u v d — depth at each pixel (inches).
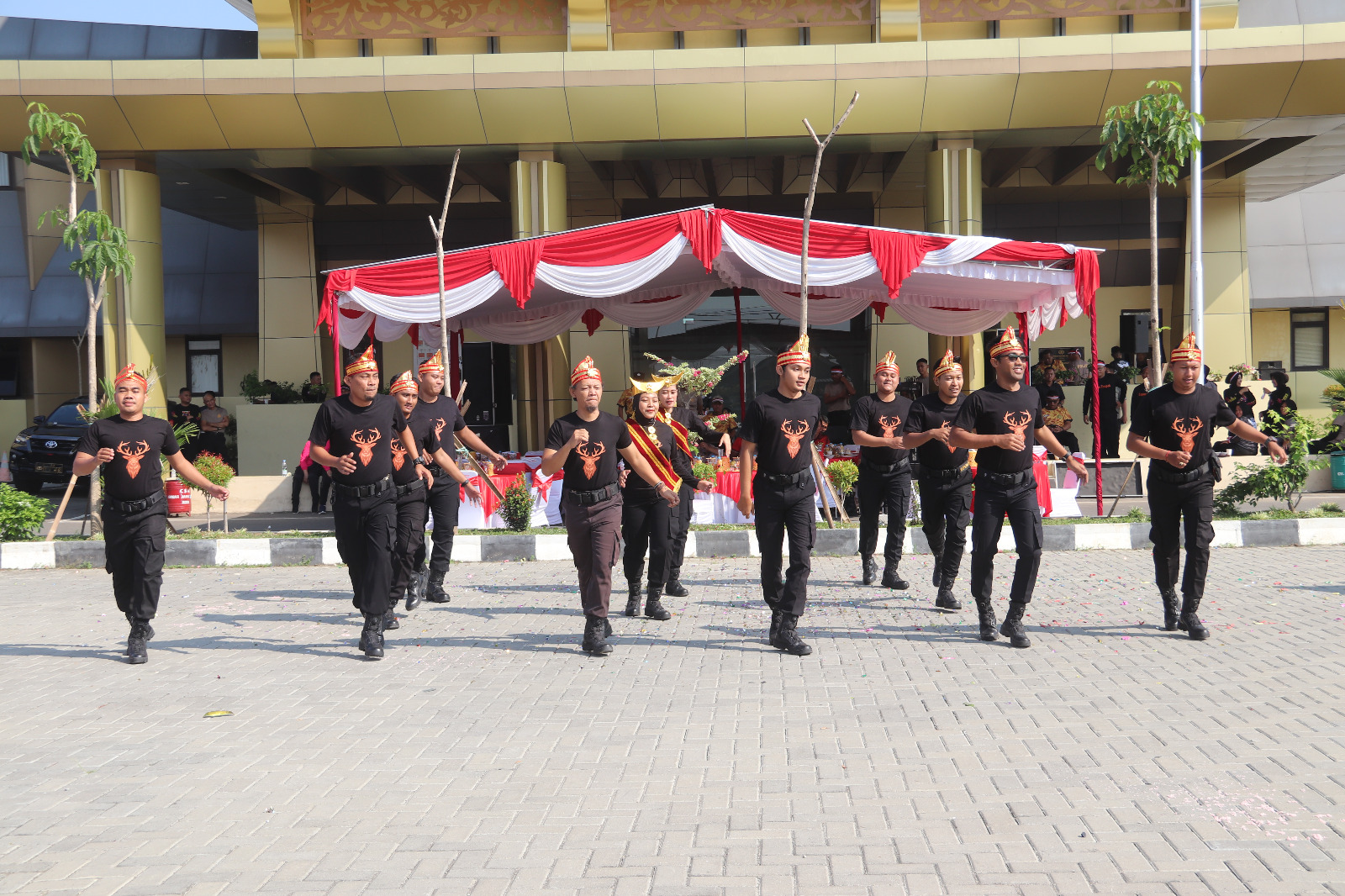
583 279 485.4
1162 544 280.7
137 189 695.1
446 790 173.0
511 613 333.7
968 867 139.0
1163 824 152.3
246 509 690.2
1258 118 653.3
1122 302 936.3
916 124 658.8
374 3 720.3
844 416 699.4
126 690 242.8
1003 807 160.2
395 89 645.3
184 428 568.4
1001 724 203.2
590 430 269.9
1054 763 179.6
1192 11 609.3
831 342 940.0
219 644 293.4
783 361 268.2
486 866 142.6
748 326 944.3
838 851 144.9
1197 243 621.0
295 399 784.9
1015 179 876.6
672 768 181.8
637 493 310.0
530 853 146.5
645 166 784.9
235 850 149.4
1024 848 144.9
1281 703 212.5
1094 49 629.6
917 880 135.6
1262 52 617.9
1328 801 159.8
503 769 183.2
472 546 459.2
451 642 291.0
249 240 1006.4
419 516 310.0
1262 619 296.0
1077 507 519.5
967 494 322.3
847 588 364.2
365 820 160.1
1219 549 438.9
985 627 277.6
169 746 199.8
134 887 137.3
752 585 378.3
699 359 945.5
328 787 175.5
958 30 713.0
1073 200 914.1
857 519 514.0
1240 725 198.1
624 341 914.1
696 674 249.3
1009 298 595.2
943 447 321.4
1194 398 271.0
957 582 370.3
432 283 490.0
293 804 167.8
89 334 510.0
